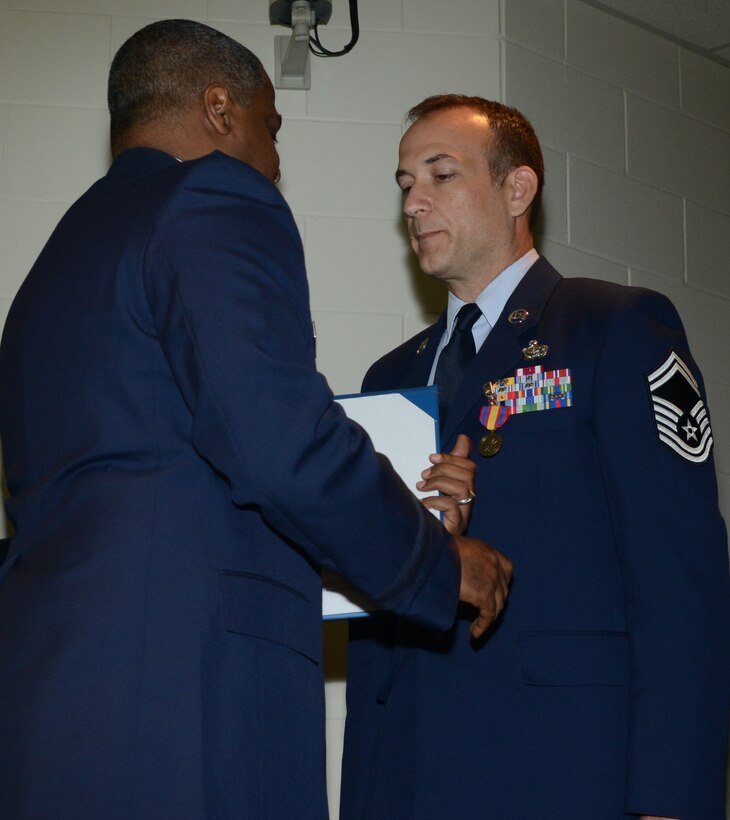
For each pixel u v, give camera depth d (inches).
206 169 61.6
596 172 129.6
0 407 66.1
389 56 122.6
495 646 74.0
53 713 54.3
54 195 115.8
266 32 121.3
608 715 71.7
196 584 56.1
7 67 117.7
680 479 74.3
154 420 58.6
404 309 117.6
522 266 87.4
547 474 76.2
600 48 133.3
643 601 72.3
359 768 80.2
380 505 56.7
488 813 70.7
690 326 133.0
